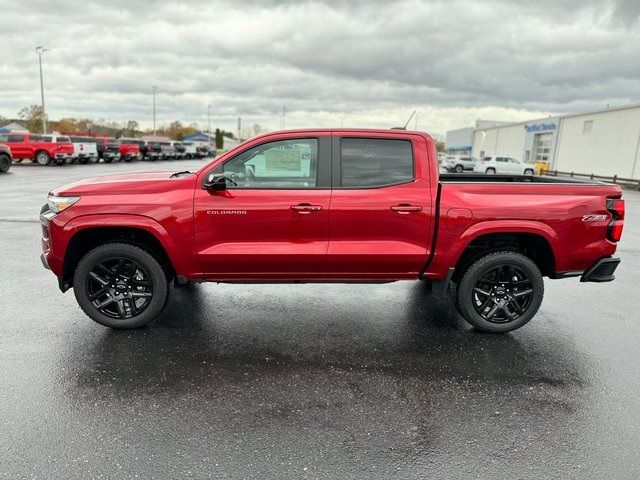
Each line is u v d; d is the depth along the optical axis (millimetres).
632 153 29734
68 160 30375
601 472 2500
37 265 6266
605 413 3057
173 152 44062
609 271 4250
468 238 4070
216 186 3906
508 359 3812
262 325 4430
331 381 3420
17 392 3158
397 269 4207
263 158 4031
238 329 4316
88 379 3355
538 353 3932
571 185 4156
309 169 4051
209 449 2635
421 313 4844
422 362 3742
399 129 4148
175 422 2881
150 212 3914
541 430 2865
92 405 3035
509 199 4070
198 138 84188
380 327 4445
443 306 5066
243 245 4035
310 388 3314
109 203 3904
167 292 4199
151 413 2969
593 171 34094
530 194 4098
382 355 3854
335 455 2605
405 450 2660
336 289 5625
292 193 3982
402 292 5551
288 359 3748
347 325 4477
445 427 2885
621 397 3256
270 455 2596
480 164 38281
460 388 3350
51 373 3424
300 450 2643
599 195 4137
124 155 37656
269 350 3900
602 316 4859
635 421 2973
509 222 4062
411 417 2982
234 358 3744
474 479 2436
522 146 46906
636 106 29406
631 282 6227
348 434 2797
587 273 4250
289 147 4035
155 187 3971
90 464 2492
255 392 3248
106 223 3900
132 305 4160
